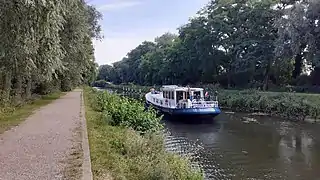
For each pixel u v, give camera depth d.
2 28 10.69
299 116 37.25
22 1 10.12
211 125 31.92
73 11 22.75
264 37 55.84
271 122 34.19
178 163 11.30
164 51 93.44
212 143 23.39
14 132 12.82
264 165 17.75
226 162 18.31
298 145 23.03
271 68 54.78
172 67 78.88
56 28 12.95
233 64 60.44
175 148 21.41
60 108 23.48
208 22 65.00
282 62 51.09
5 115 18.05
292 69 55.81
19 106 22.81
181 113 32.62
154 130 17.11
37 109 22.58
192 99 34.72
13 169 7.35
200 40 64.94
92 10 40.69
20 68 13.77
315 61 44.81
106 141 11.56
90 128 14.21
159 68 90.31
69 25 24.11
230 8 62.41
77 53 29.80
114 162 8.95
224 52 65.00
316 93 44.69
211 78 69.62
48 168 7.49
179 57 76.44
